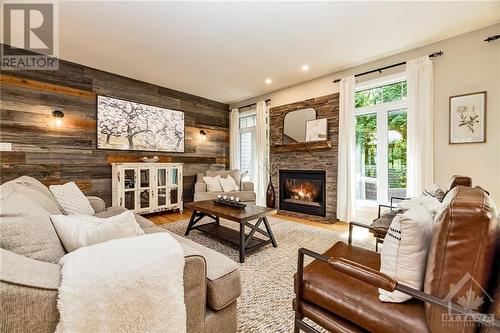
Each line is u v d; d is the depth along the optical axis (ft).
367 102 12.10
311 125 13.83
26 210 3.08
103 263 2.48
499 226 2.56
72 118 11.74
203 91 16.30
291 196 15.29
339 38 9.37
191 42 9.63
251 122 18.44
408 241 2.88
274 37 9.26
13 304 2.00
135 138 13.97
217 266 3.86
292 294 5.61
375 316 2.84
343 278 3.55
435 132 9.54
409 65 10.00
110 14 7.77
